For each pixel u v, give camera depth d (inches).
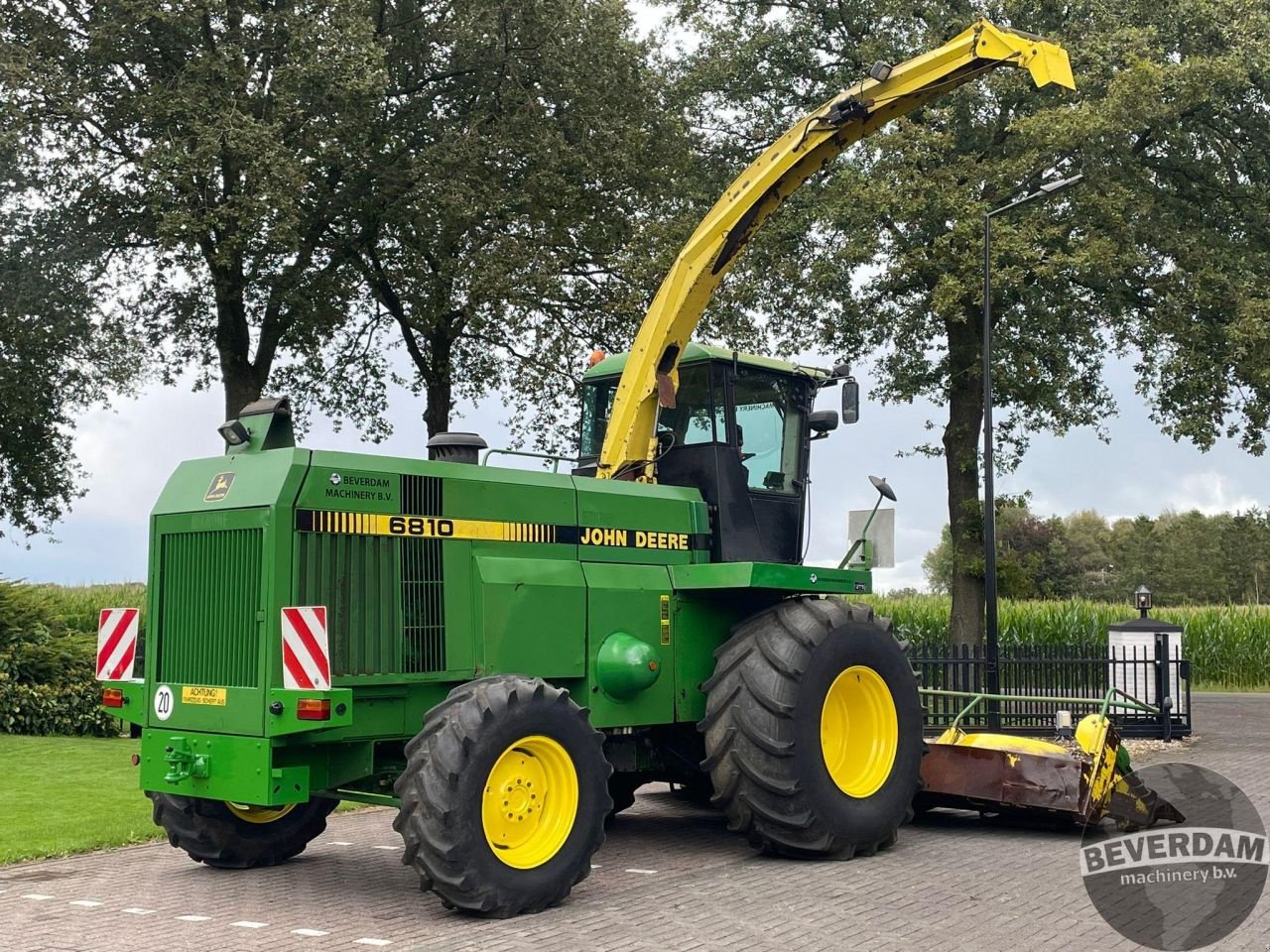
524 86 816.3
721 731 283.1
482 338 877.2
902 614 1011.3
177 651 259.4
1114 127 710.5
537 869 235.5
